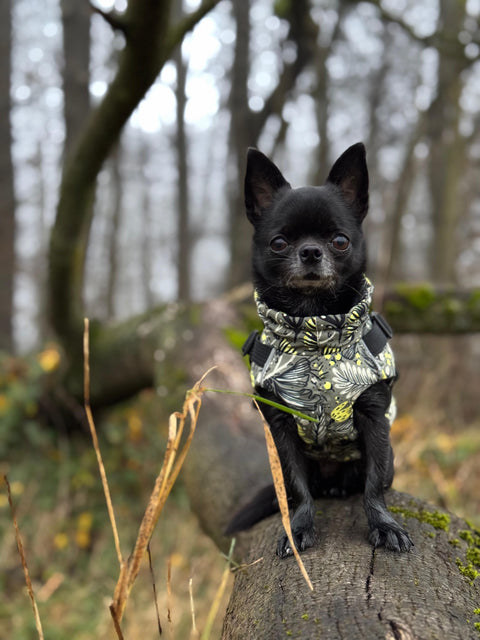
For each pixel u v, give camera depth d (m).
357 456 0.54
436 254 2.27
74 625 0.91
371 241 3.24
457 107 2.19
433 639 0.35
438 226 2.49
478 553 0.49
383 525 0.47
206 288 6.55
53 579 1.04
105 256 4.67
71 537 1.16
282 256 0.51
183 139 2.52
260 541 0.54
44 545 1.13
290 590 0.43
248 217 0.54
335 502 0.56
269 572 0.47
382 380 0.50
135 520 1.20
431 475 1.12
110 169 3.84
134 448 1.36
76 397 1.33
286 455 0.51
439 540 0.49
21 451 1.34
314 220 0.50
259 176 0.54
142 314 1.27
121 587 0.39
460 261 3.53
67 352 1.32
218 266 6.54
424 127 2.23
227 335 1.05
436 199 2.68
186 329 1.09
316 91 2.15
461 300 1.28
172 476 0.41
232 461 0.77
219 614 0.84
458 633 0.37
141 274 6.33
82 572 1.08
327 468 0.57
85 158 1.05
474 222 3.44
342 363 0.48
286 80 1.78
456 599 0.41
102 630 0.89
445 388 1.75
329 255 0.50
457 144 2.23
